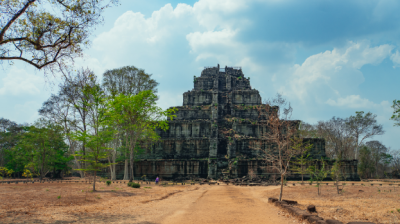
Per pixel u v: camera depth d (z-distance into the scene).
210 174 59.09
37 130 50.78
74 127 51.00
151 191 29.53
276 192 30.27
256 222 12.38
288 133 22.55
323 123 70.81
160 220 12.73
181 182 51.19
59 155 55.72
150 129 49.34
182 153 66.38
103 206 17.23
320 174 29.09
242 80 88.94
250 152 64.19
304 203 20.36
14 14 13.48
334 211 16.11
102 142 26.72
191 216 13.89
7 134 65.56
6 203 16.66
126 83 57.38
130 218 13.08
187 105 78.62
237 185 46.22
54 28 15.11
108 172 61.78
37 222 11.46
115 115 40.81
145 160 61.88
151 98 43.12
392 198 23.03
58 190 26.17
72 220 12.23
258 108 74.56
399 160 87.12
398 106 28.78
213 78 86.44
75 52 16.31
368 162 74.81
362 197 24.17
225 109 78.50
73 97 43.41
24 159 53.94
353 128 65.50
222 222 12.34
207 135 69.56
